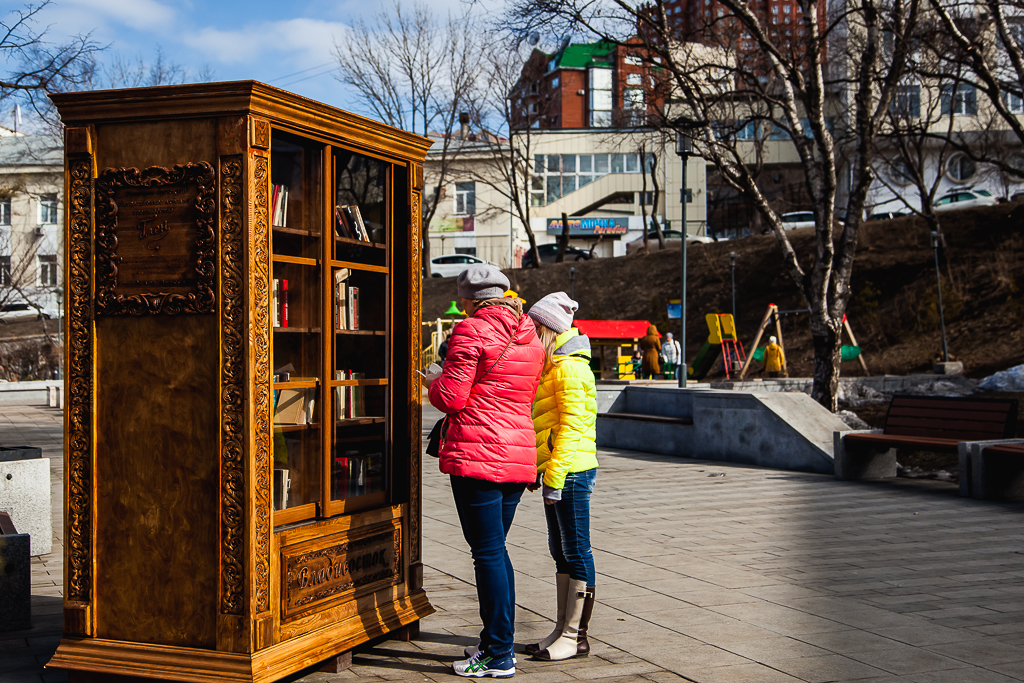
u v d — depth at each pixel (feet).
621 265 138.21
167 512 12.37
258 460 12.11
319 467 13.60
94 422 12.68
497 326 13.15
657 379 85.76
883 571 19.57
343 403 14.21
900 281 105.70
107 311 12.64
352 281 14.53
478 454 12.98
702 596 17.58
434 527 25.72
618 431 47.24
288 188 13.23
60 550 22.71
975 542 22.61
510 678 13.01
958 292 97.91
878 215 137.28
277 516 12.75
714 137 59.31
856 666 13.37
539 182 188.24
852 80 55.77
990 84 53.78
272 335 12.51
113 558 12.60
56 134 100.68
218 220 12.11
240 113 12.05
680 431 43.01
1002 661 13.57
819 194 56.54
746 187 55.72
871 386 74.38
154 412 12.45
